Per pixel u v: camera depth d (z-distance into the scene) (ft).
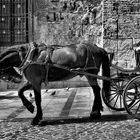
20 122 25.90
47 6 55.01
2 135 21.62
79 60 26.02
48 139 20.26
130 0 47.39
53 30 55.11
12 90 52.19
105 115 27.78
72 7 54.75
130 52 47.34
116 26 47.60
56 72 25.64
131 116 25.90
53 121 25.89
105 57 27.04
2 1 55.47
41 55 25.36
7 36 55.31
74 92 45.85
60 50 25.95
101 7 53.83
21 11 55.36
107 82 26.84
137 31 47.44
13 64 25.66
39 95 25.32
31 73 25.12
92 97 39.60
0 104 35.76
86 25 54.60
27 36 55.31
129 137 20.35
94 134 21.34
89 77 26.61
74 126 23.93
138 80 25.76
